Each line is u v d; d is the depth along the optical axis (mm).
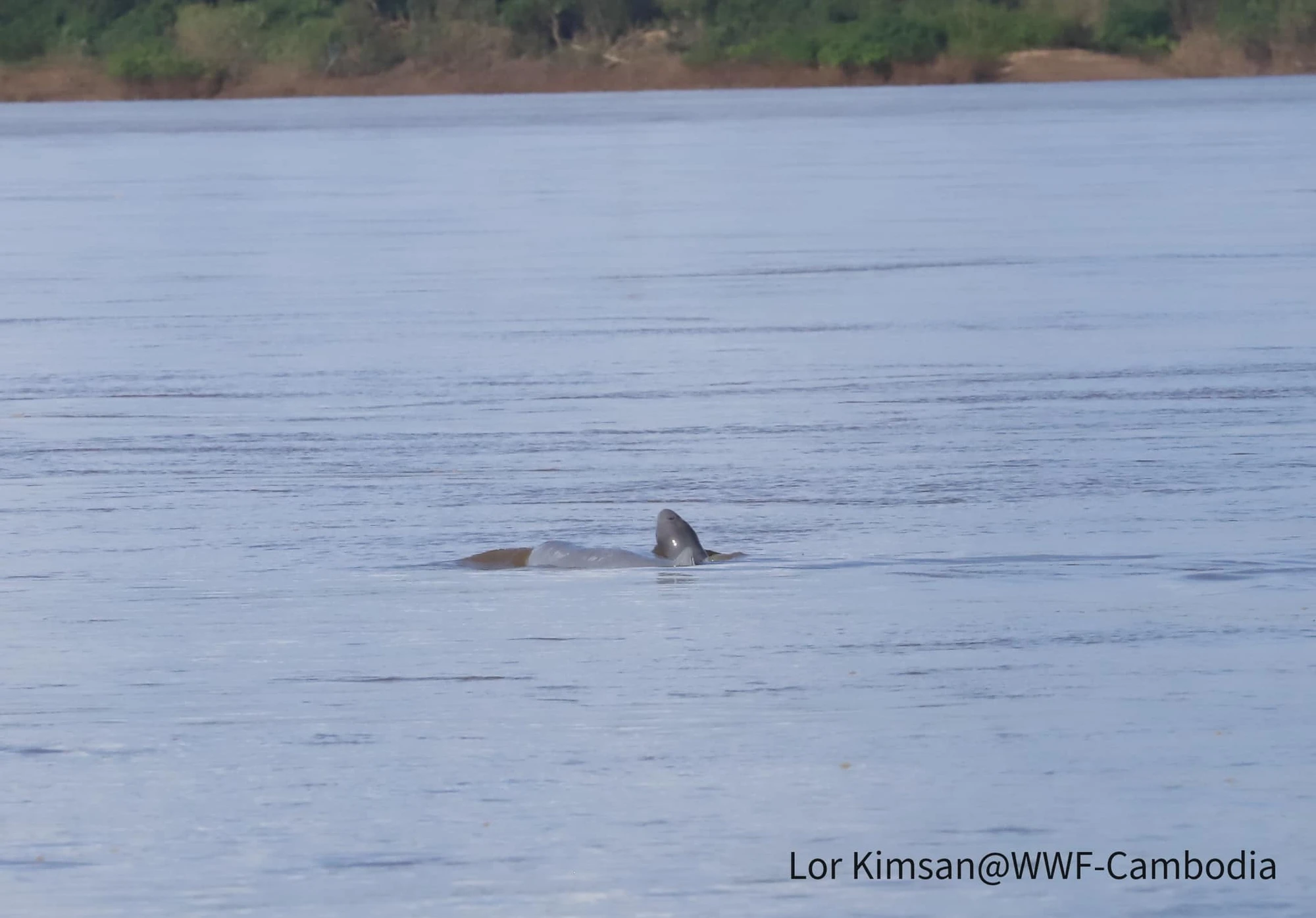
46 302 95688
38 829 28766
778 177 171625
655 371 72438
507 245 120188
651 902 26047
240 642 38531
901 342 78312
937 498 51438
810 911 25781
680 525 45281
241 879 26906
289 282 103125
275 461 57688
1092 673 35406
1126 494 51531
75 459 58562
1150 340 77375
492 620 40000
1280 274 96062
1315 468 54094
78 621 40531
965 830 28156
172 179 182750
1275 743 31375
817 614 40000
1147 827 28125
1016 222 127562
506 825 28594
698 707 33750
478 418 63906
